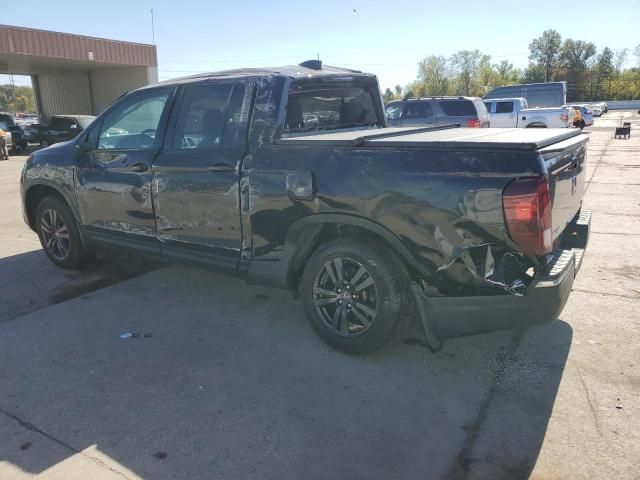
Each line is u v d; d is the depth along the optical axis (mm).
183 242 4258
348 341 3576
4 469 2562
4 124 22219
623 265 5512
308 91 4168
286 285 3779
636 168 13414
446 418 2934
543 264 3158
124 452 2674
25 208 5629
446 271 3125
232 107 3902
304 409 3027
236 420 2928
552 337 3885
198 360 3613
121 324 4203
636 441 2705
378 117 5254
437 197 3025
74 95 30281
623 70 103125
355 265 3482
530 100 24156
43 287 5043
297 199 3502
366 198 3240
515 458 2600
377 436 2783
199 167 3953
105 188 4688
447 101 15453
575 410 2982
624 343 3771
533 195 2791
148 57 26672
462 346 3764
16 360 3629
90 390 3246
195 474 2514
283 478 2484
